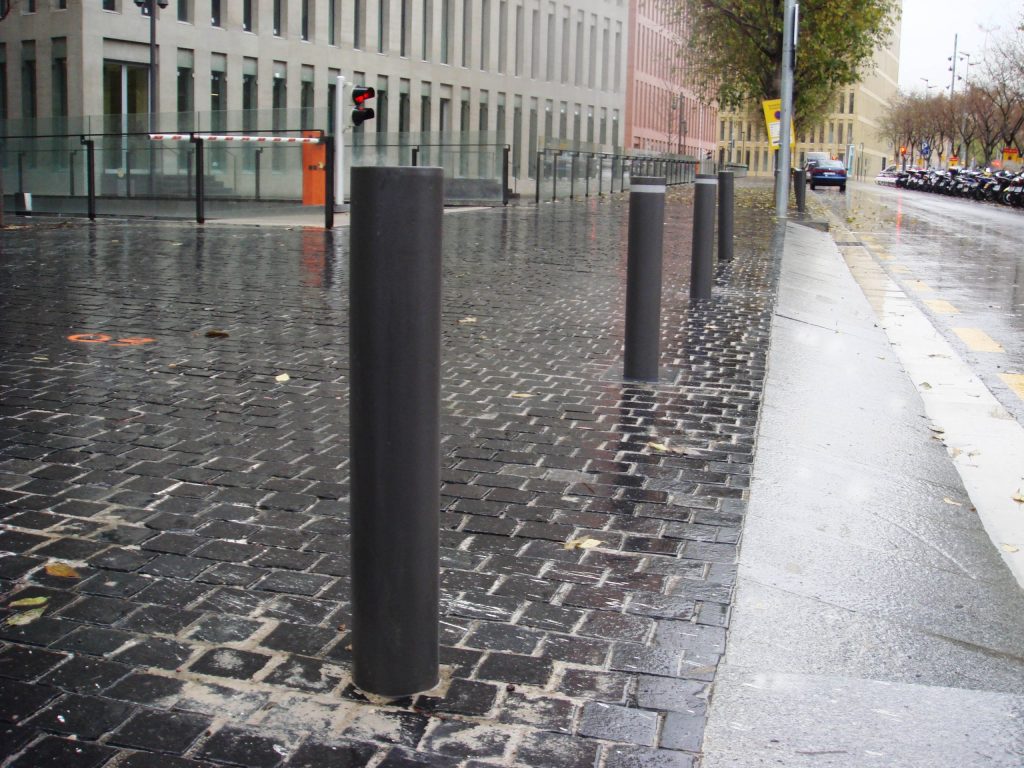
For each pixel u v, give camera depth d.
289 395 6.14
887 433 6.04
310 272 12.06
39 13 36.59
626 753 2.60
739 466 5.00
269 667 2.97
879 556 4.09
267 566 3.70
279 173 24.53
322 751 2.57
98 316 8.67
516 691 2.87
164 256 13.63
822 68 41.25
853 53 41.28
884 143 172.25
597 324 8.88
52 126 32.25
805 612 3.51
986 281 15.22
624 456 5.10
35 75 37.25
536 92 61.28
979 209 43.03
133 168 25.38
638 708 2.82
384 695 2.82
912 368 8.45
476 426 5.54
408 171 2.55
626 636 3.23
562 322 8.93
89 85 35.53
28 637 3.11
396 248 2.57
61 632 3.15
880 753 2.66
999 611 3.69
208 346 7.53
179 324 8.39
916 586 3.83
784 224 23.20
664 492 4.59
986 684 3.11
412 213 2.57
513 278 12.04
